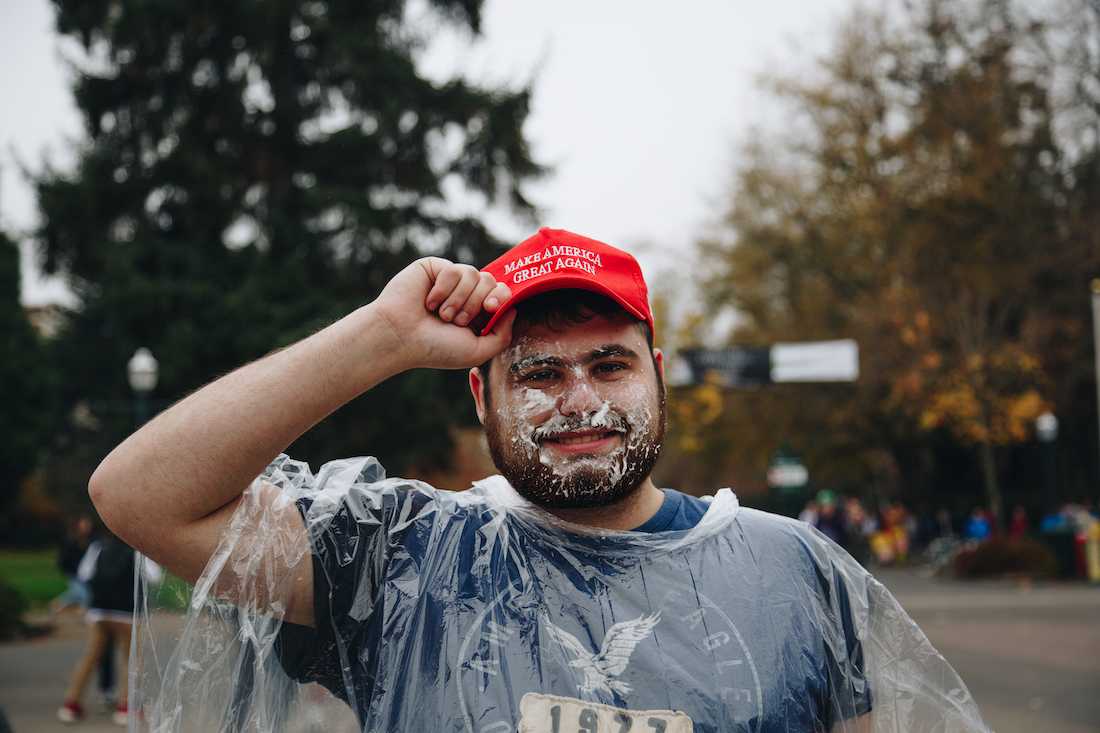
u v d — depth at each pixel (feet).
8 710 27.07
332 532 5.53
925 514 104.47
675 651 5.25
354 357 5.27
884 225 77.61
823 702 5.48
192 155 60.08
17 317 114.73
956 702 5.81
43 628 47.06
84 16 61.98
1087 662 31.71
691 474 109.81
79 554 41.34
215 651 5.49
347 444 56.44
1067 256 77.30
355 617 5.50
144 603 5.60
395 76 62.44
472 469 65.62
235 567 5.38
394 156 62.95
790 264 84.07
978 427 77.97
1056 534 70.90
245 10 60.18
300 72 63.93
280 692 5.56
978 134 76.59
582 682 5.18
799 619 5.49
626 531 5.60
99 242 62.23
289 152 62.90
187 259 59.82
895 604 5.90
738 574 5.52
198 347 57.11
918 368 78.02
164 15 59.93
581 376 5.60
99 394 79.41
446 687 5.22
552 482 5.52
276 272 58.85
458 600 5.41
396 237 62.08
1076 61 77.87
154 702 5.49
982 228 77.30
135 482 5.16
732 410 91.20
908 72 77.61
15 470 116.16
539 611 5.35
